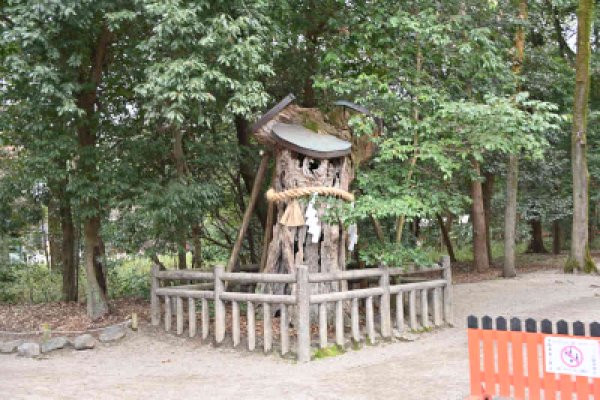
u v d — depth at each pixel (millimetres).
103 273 11117
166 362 8156
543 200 21734
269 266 9664
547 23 21203
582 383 4734
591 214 30281
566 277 17188
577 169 18297
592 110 22062
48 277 14438
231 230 14773
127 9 9219
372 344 8672
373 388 6516
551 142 20625
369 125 9516
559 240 27469
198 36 8883
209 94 8484
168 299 9609
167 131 10891
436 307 9883
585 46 17734
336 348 8289
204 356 8375
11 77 8875
